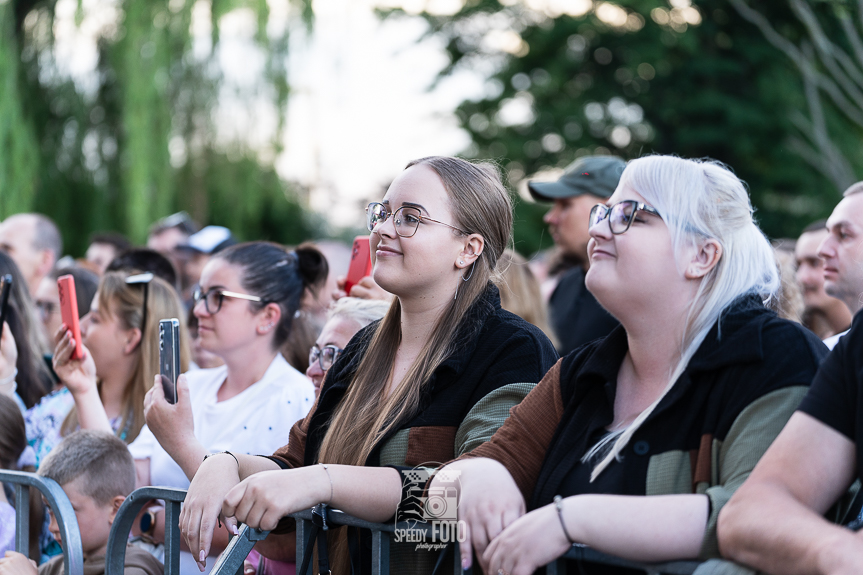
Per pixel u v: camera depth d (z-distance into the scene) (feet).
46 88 32.22
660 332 4.97
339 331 8.41
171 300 10.73
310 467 5.20
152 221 31.40
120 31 31.78
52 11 31.63
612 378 5.10
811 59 35.78
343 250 15.12
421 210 6.09
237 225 34.30
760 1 40.73
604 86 49.52
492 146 51.90
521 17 51.62
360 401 6.22
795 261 11.34
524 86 51.72
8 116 29.66
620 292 4.94
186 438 6.68
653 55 45.93
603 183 14.20
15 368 10.46
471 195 6.22
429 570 5.58
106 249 19.27
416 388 5.83
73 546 6.44
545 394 5.40
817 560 3.79
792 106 42.55
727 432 4.51
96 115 32.89
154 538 8.64
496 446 5.25
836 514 4.67
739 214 4.98
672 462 4.63
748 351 4.57
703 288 4.89
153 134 31.24
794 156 44.45
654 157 5.16
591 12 48.39
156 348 10.41
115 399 10.50
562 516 4.36
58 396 10.84
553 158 50.39
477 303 6.15
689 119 46.65
